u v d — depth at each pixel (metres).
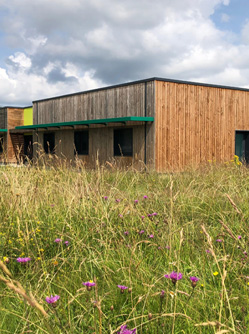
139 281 3.25
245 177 8.44
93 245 4.34
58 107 24.22
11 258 3.84
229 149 20.05
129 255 3.89
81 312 2.78
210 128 19.20
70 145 23.08
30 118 31.34
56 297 2.30
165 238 4.34
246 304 2.87
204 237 4.30
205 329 2.56
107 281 3.29
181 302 2.73
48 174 6.84
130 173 10.03
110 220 4.87
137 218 5.06
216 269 3.64
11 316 2.80
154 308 2.83
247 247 4.02
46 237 4.46
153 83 17.22
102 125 20.22
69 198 5.59
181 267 3.58
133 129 18.27
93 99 21.20
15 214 4.95
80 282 3.38
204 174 9.76
